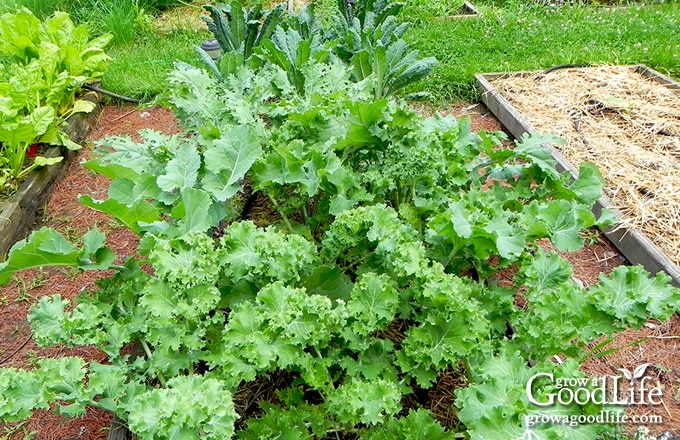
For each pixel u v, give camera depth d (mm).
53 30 5277
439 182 2859
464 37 6414
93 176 4621
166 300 2146
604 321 2158
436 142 2812
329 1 7215
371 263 2508
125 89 5730
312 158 2719
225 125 3141
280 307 2049
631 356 2799
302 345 2008
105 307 2463
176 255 2209
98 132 5258
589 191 3051
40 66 4770
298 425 2119
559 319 2178
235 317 2047
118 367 2234
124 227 3982
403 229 2410
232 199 3598
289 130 3076
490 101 5219
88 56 5488
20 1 6566
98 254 2506
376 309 2133
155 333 2146
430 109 5340
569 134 4508
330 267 2488
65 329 2275
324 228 3049
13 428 2635
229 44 4805
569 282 2266
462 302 2064
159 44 6688
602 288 2205
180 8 7906
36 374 2061
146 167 3076
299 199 2924
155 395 1814
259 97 3541
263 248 2223
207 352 2209
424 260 2178
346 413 1948
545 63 5676
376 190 2826
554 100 5000
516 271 3246
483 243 2312
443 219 2268
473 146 3100
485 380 1875
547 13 7070
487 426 1704
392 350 2324
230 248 2275
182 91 3439
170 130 5234
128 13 6965
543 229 2447
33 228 4051
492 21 6801
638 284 2197
